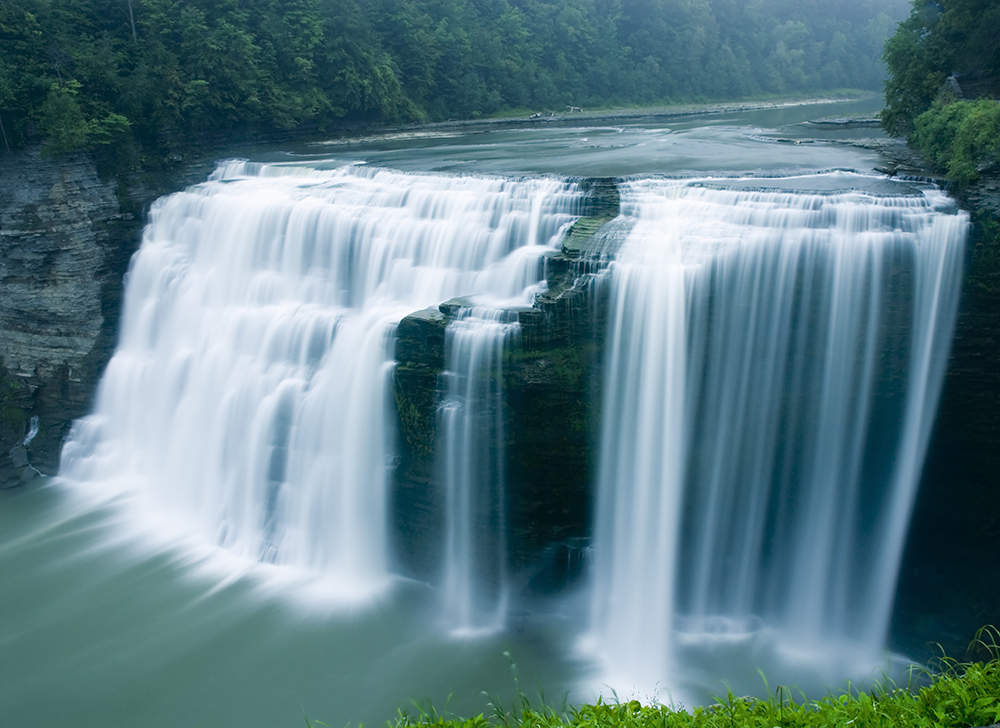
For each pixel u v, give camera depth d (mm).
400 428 23672
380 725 19172
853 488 24109
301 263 30969
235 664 21250
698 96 110750
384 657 21594
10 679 20906
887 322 23062
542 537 23469
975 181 24094
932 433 24234
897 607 24406
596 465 23156
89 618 23234
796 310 23016
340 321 26781
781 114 82688
